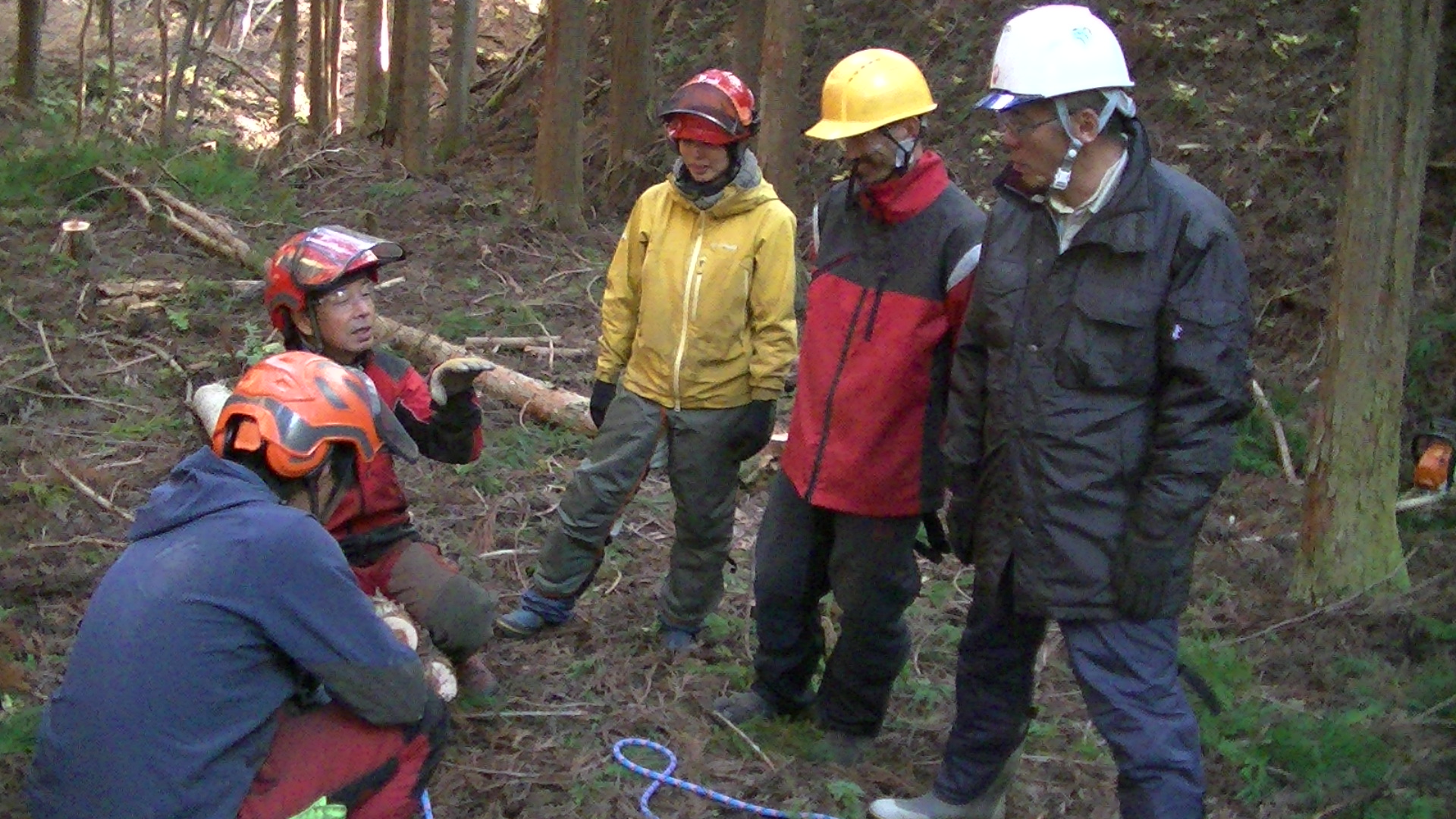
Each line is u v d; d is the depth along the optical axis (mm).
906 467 3418
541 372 6918
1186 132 8430
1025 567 2891
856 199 3486
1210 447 2711
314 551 2572
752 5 8969
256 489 2633
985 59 9867
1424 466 5539
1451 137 7598
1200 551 5531
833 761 3752
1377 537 5074
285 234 8984
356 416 2752
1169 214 2723
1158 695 2824
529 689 4059
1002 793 3398
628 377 4184
